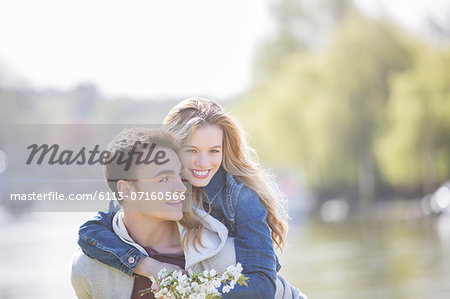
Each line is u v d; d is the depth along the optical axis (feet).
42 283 40.50
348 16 177.06
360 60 156.04
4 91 171.94
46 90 171.53
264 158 167.84
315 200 172.04
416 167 144.46
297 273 43.55
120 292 11.83
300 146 161.58
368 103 154.92
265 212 12.36
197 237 11.94
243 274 11.69
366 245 63.36
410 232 77.82
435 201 117.50
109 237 11.95
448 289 33.37
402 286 35.29
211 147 12.16
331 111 155.43
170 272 11.23
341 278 39.93
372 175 160.76
